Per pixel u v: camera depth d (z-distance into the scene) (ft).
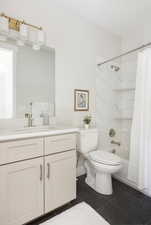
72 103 7.38
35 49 6.12
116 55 9.39
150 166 5.86
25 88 5.90
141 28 8.45
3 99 5.41
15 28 5.44
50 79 6.59
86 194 6.16
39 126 6.07
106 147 8.90
